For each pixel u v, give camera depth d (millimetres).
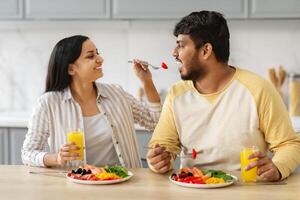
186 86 2055
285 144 1874
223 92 1963
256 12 3332
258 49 3736
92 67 2217
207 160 1985
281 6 3305
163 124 2059
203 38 1904
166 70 3859
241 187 1699
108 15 3484
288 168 1783
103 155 2246
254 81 1941
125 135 2291
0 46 4051
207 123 1979
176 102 2025
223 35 1924
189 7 3385
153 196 1604
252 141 1934
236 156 1946
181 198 1578
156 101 2355
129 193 1645
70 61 2211
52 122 2213
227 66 2006
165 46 3844
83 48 2215
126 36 3893
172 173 1925
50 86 2264
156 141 2039
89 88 2283
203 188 1688
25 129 3486
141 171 1971
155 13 3428
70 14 3525
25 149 2150
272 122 1890
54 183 1783
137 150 2379
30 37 4008
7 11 3582
